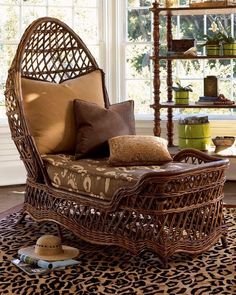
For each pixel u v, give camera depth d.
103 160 4.92
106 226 4.39
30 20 6.48
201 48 6.55
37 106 5.07
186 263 4.29
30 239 4.78
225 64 6.53
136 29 6.66
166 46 6.59
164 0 6.50
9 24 6.42
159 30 6.46
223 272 4.14
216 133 6.50
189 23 6.56
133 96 6.70
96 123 5.06
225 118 6.54
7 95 4.96
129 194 4.20
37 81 5.19
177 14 6.17
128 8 6.66
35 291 3.92
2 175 6.43
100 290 3.92
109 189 4.39
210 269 4.19
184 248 4.29
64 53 5.73
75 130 5.14
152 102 6.71
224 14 6.45
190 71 6.60
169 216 4.21
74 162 4.81
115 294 3.87
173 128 6.49
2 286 3.99
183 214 4.27
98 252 4.52
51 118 5.08
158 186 4.12
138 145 4.70
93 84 5.42
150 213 4.17
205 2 5.82
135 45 6.67
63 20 6.55
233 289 3.90
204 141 5.93
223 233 4.57
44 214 4.84
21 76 5.16
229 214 5.34
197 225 4.36
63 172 4.73
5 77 6.46
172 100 6.39
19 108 4.84
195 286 3.95
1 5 6.38
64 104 5.16
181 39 6.14
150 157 4.68
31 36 5.15
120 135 5.11
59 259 4.28
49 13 6.52
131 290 3.92
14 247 4.61
